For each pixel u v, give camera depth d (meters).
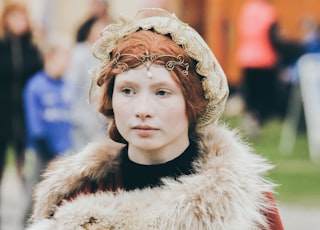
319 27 24.55
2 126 13.80
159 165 4.54
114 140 4.70
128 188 4.61
